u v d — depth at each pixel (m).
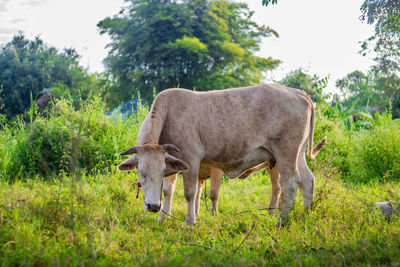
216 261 3.14
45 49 27.91
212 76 26.47
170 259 3.05
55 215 4.10
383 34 6.16
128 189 5.96
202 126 4.93
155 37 25.48
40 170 7.04
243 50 28.33
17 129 8.61
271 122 5.06
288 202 5.07
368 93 24.30
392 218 4.39
